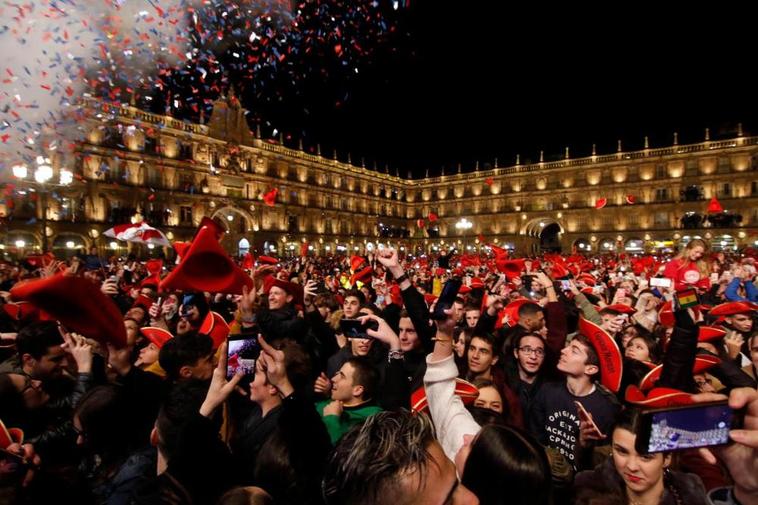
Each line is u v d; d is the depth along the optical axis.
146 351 6.05
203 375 4.66
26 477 2.90
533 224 81.50
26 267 14.46
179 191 53.38
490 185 85.44
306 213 72.00
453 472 1.74
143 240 15.51
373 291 14.07
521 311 6.88
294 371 3.77
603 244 73.38
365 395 4.48
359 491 1.63
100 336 4.00
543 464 2.37
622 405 4.61
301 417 2.96
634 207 70.94
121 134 47.38
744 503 2.37
